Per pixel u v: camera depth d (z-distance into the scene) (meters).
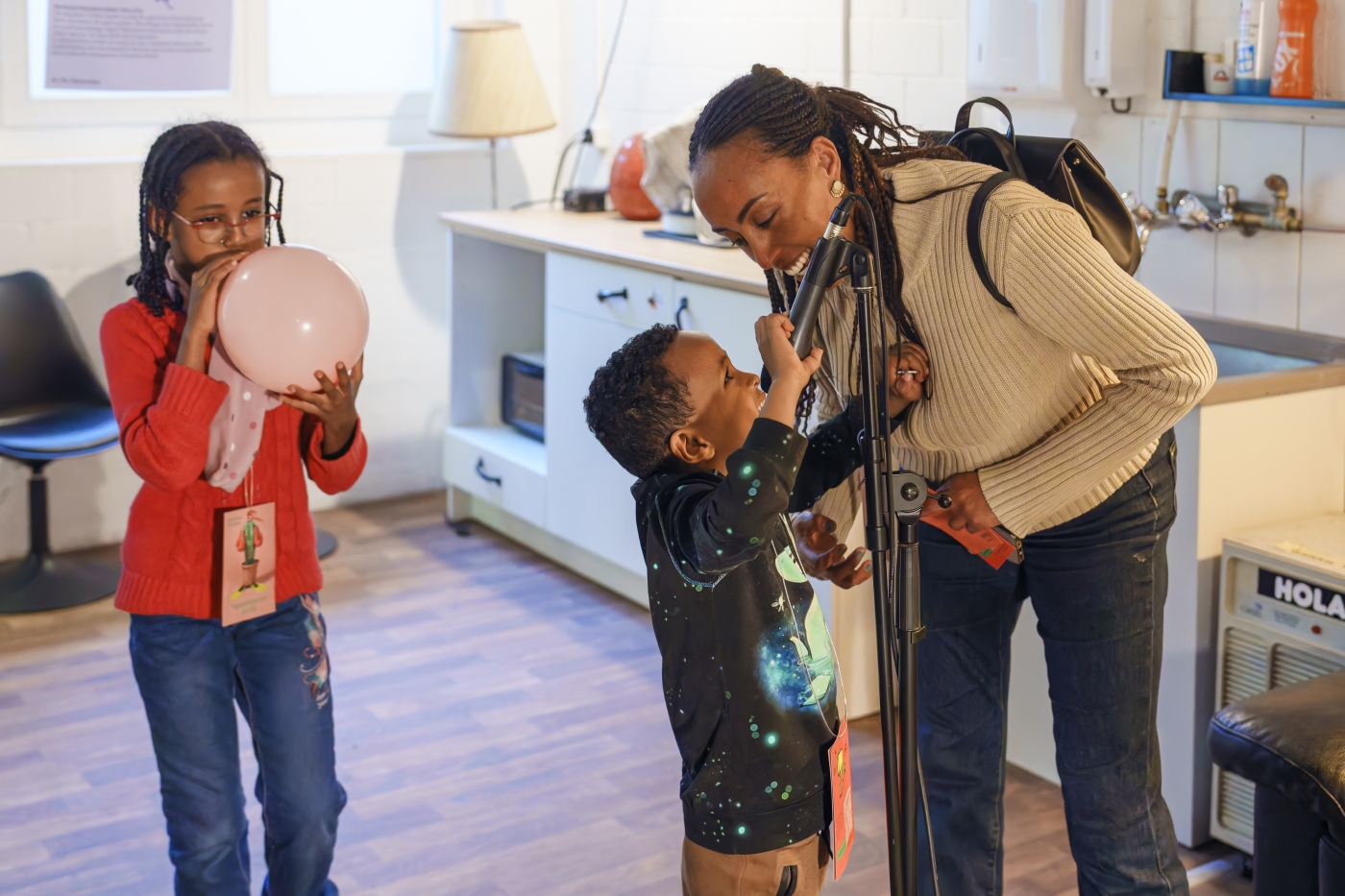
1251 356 2.59
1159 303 1.35
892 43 3.32
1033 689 2.60
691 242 3.51
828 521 1.68
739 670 1.36
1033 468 1.48
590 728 2.88
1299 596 2.15
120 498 4.02
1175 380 1.34
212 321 1.67
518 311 4.23
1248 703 1.84
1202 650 2.30
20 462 3.61
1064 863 2.34
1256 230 2.58
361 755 2.76
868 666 2.94
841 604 2.86
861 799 2.58
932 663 1.77
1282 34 2.42
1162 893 1.69
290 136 4.28
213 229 1.71
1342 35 2.38
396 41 4.44
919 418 1.55
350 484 1.90
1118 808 1.68
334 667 3.19
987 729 1.79
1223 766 1.84
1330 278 2.48
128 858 2.39
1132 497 1.60
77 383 3.72
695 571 1.33
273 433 1.79
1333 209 2.45
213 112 4.11
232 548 1.71
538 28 4.57
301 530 1.83
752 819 1.38
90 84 3.89
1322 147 2.45
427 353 4.53
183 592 1.74
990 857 1.83
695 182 1.40
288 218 4.21
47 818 2.52
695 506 1.32
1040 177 1.54
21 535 3.87
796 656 1.39
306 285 1.69
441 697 3.03
